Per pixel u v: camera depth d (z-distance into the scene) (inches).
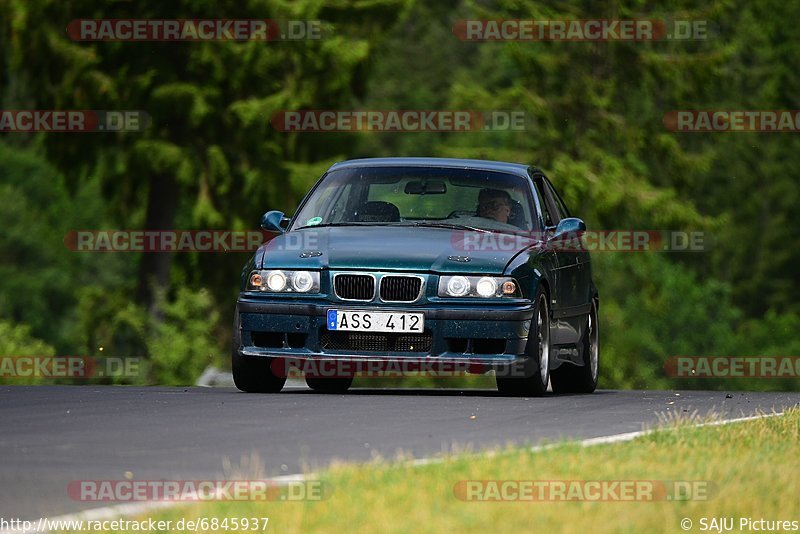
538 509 866.1
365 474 979.3
